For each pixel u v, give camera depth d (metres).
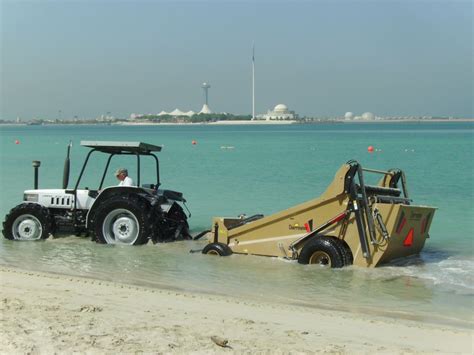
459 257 11.30
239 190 21.14
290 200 18.62
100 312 7.15
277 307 8.01
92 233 12.66
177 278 9.78
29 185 23.22
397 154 42.22
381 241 10.21
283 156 40.84
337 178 10.51
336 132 117.56
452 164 32.62
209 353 5.74
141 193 12.70
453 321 7.61
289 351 5.91
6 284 8.78
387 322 7.39
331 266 10.37
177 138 81.69
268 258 11.17
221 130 148.25
